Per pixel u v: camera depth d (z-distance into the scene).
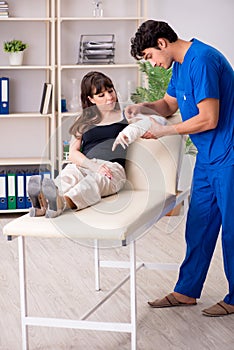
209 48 3.62
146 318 3.85
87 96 3.62
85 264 4.84
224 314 3.85
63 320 3.38
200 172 3.86
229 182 3.68
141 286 4.37
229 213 3.70
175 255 5.05
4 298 4.18
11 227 3.23
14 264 4.86
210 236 3.93
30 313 3.95
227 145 3.67
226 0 6.68
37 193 3.29
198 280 3.97
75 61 6.59
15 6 6.46
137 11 6.61
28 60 6.54
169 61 3.69
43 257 5.02
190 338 3.57
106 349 3.47
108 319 3.84
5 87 6.27
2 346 3.51
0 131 6.60
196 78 3.57
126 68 6.68
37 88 6.58
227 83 3.64
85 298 4.18
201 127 3.55
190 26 6.69
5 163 6.32
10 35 6.48
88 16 6.57
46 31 6.49
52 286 4.40
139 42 3.63
